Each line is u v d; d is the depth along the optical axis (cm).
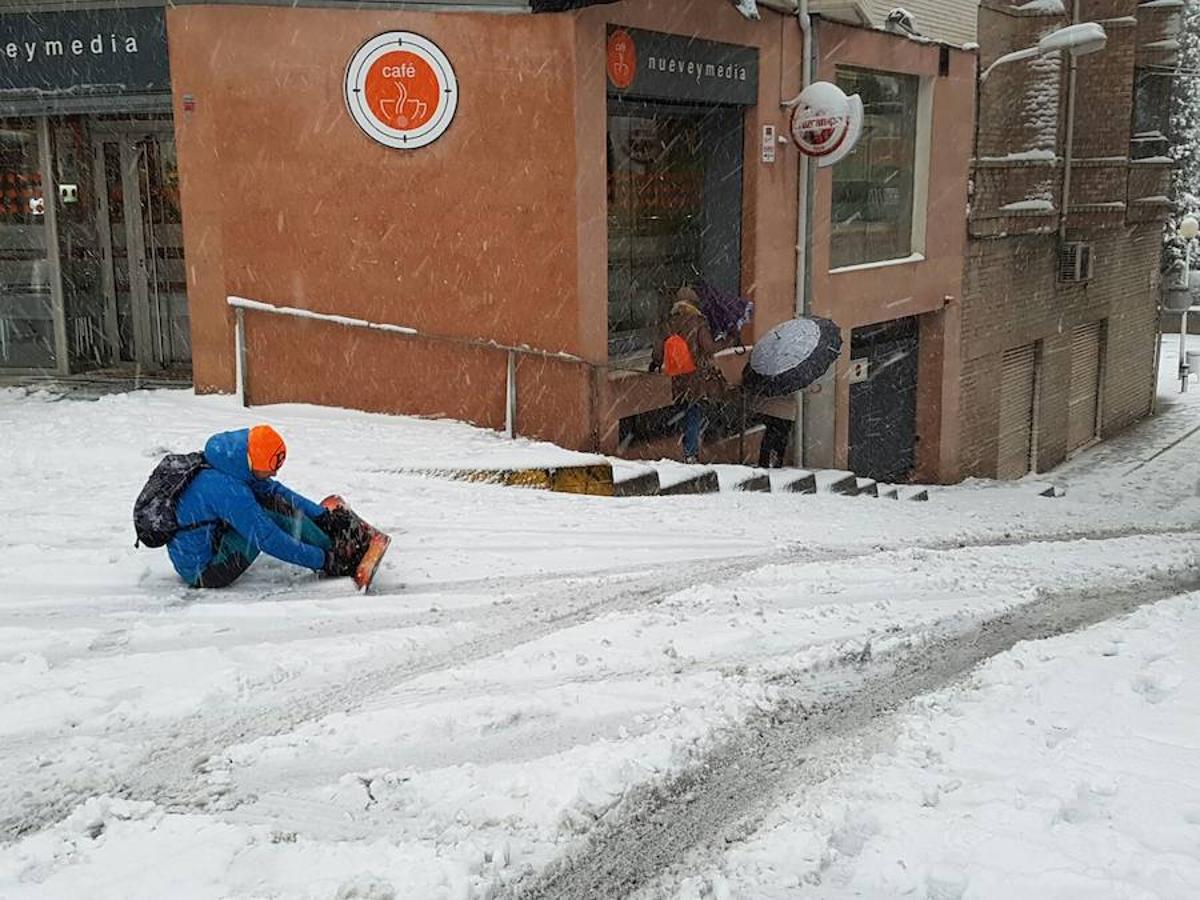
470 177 1066
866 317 1561
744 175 1320
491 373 1096
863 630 607
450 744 454
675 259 1339
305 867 365
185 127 1081
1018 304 1970
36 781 421
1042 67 1917
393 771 429
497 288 1080
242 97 1071
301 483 848
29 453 891
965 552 836
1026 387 2081
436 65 1051
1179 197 3497
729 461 1348
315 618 589
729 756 453
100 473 845
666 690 508
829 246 1482
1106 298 2341
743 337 1335
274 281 1100
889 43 1533
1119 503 1584
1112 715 477
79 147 1248
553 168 1051
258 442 611
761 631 591
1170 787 404
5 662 517
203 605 596
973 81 1747
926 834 381
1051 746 448
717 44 1223
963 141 1741
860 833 393
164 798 412
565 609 621
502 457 950
